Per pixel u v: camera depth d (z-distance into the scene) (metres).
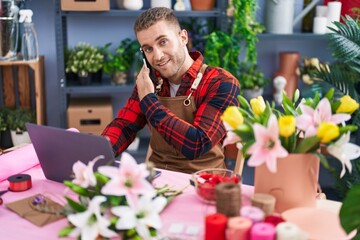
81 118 2.89
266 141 1.20
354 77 2.79
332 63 3.27
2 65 3.05
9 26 2.70
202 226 1.26
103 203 1.20
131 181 1.15
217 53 2.84
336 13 3.01
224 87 1.88
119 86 2.91
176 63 1.89
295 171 1.25
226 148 1.97
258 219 1.14
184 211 1.36
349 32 2.61
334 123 1.27
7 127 2.90
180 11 2.86
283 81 3.08
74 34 3.16
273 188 1.28
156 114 1.80
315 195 1.30
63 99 2.89
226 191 1.16
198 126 1.81
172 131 1.76
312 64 3.12
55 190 1.53
